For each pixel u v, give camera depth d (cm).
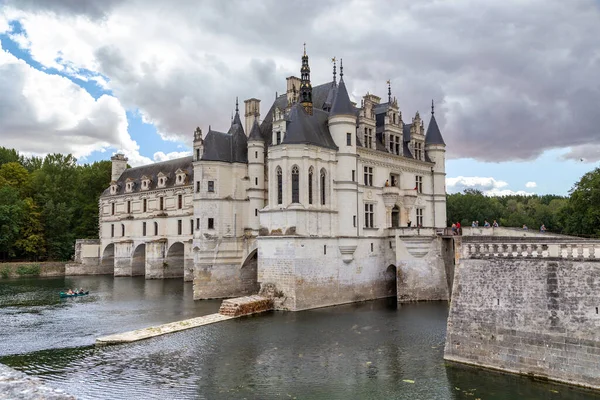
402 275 5509
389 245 5994
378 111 6569
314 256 5103
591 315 2539
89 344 3659
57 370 2988
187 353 3359
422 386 2636
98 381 2778
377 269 5841
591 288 2570
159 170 9450
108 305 5609
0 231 9588
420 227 5484
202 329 4091
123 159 10644
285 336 3806
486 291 2959
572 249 2680
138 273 9388
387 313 4744
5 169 11038
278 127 5288
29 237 10106
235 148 6222
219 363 3119
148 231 9019
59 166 11525
